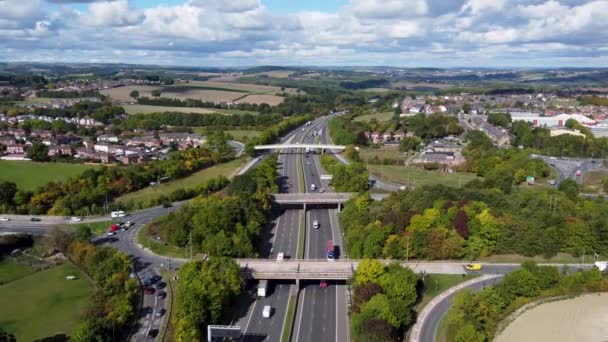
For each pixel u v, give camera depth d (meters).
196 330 198.62
